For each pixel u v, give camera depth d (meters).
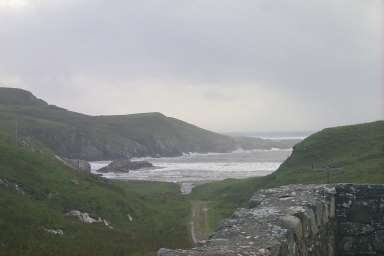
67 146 156.00
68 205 38.25
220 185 75.81
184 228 41.09
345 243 10.58
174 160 181.25
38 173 43.41
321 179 46.41
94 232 32.47
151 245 31.31
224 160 174.62
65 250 25.34
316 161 58.56
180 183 94.19
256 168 130.62
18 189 36.69
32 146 65.25
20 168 41.97
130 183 87.50
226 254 6.34
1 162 41.41
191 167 139.62
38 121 157.88
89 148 167.50
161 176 111.38
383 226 10.34
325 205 9.89
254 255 6.43
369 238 10.43
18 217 29.38
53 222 31.02
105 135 187.50
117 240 31.38
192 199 65.00
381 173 42.66
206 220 45.75
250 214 8.48
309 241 8.72
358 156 54.41
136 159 184.50
